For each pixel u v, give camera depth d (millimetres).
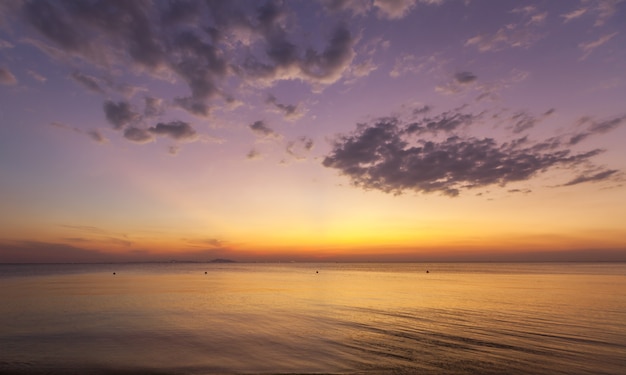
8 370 15750
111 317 28297
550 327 24406
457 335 22156
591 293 46719
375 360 17281
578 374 15352
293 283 69312
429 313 30500
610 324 25375
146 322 26281
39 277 91188
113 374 15344
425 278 88188
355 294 47031
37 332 22797
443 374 15406
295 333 22797
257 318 28141
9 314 29562
